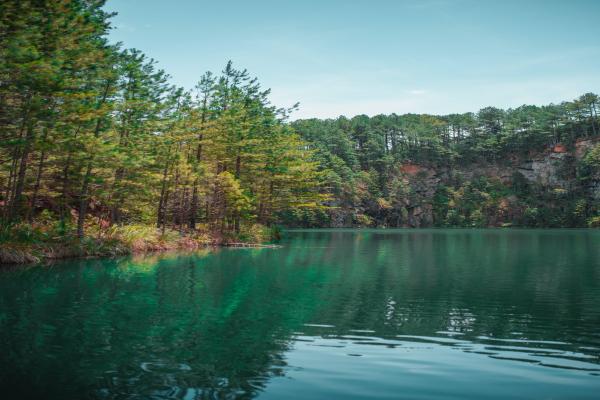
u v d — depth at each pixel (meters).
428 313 10.55
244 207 41.09
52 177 28.77
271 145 49.47
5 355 6.98
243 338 8.16
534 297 12.77
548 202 129.38
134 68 30.12
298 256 27.47
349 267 21.03
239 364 6.66
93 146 23.08
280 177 49.97
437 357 7.09
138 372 6.25
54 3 17.89
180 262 22.89
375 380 6.01
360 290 14.00
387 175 139.00
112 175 30.02
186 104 39.84
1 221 22.28
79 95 19.14
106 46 24.44
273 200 52.97
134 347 7.50
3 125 20.08
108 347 7.48
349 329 8.94
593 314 10.42
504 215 131.00
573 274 18.36
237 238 41.28
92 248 25.52
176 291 13.59
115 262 22.27
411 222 135.75
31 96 19.22
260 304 11.59
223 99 44.66
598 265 21.98
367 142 146.38
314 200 57.47
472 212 132.75
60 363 6.62
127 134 31.58
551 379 6.07
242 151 44.56
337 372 6.32
